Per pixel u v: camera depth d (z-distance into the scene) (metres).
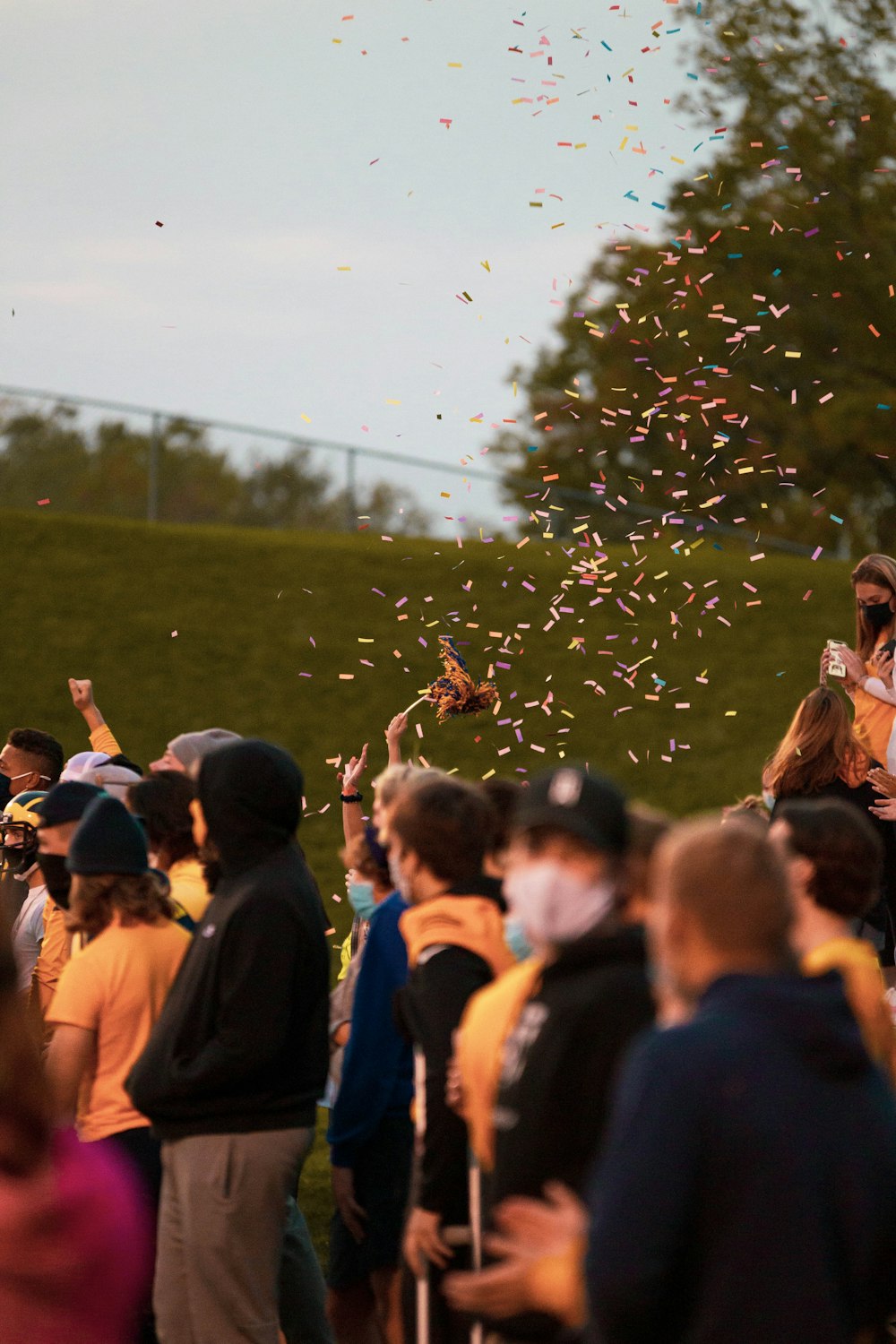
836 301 66.19
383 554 50.59
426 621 45.47
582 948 5.63
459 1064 6.18
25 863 12.66
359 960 9.80
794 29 62.91
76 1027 8.69
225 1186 8.21
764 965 4.89
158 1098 8.30
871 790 11.93
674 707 41.25
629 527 59.19
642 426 71.56
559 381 78.94
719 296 66.62
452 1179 6.84
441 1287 6.86
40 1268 4.16
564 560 51.22
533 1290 5.19
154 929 9.07
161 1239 8.42
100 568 46.94
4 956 4.33
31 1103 4.29
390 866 9.50
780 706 41.44
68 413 55.47
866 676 13.78
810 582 50.53
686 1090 4.55
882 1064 7.07
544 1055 5.51
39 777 15.06
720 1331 4.43
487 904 7.31
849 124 64.31
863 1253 4.62
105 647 42.03
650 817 6.11
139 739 37.44
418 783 7.56
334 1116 9.04
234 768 8.54
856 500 73.62
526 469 77.62
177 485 56.16
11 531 48.38
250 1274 8.28
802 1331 4.43
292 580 47.75
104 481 55.78
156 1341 9.10
